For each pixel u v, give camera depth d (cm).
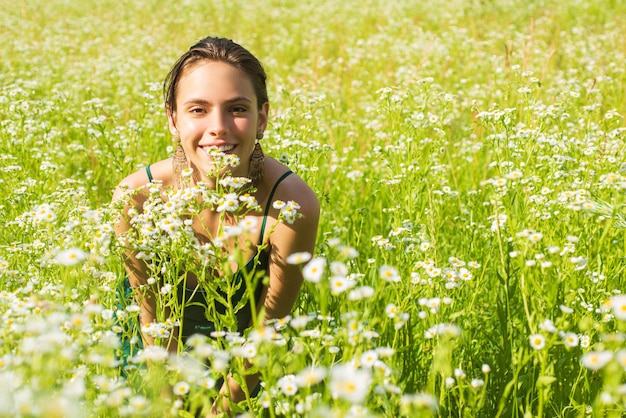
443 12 1480
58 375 203
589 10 1410
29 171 473
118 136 574
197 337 208
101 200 514
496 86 753
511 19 1341
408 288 302
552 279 262
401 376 266
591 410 243
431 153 464
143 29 1388
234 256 204
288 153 430
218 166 273
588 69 841
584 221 354
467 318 301
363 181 518
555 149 392
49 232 285
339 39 1255
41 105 538
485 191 483
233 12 1650
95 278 262
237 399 288
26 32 1302
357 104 742
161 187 309
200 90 279
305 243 295
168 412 217
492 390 278
